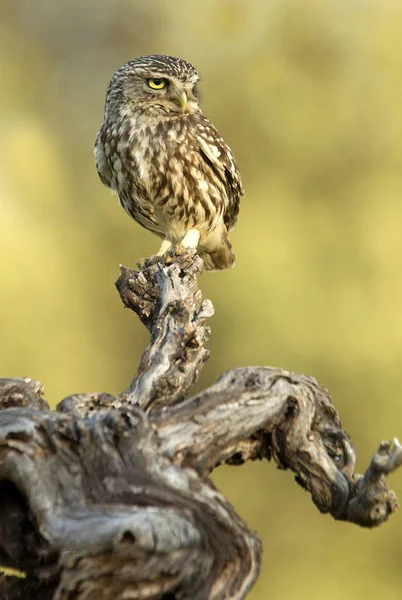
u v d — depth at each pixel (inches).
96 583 133.3
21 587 148.0
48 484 141.4
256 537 145.0
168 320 198.2
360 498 157.3
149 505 139.3
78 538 134.0
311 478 164.6
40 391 187.6
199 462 154.6
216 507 141.7
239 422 160.2
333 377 623.8
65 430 146.9
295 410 166.2
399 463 150.9
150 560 131.2
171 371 187.0
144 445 147.1
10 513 148.9
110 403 179.3
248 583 141.1
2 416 149.9
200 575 134.9
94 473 144.0
